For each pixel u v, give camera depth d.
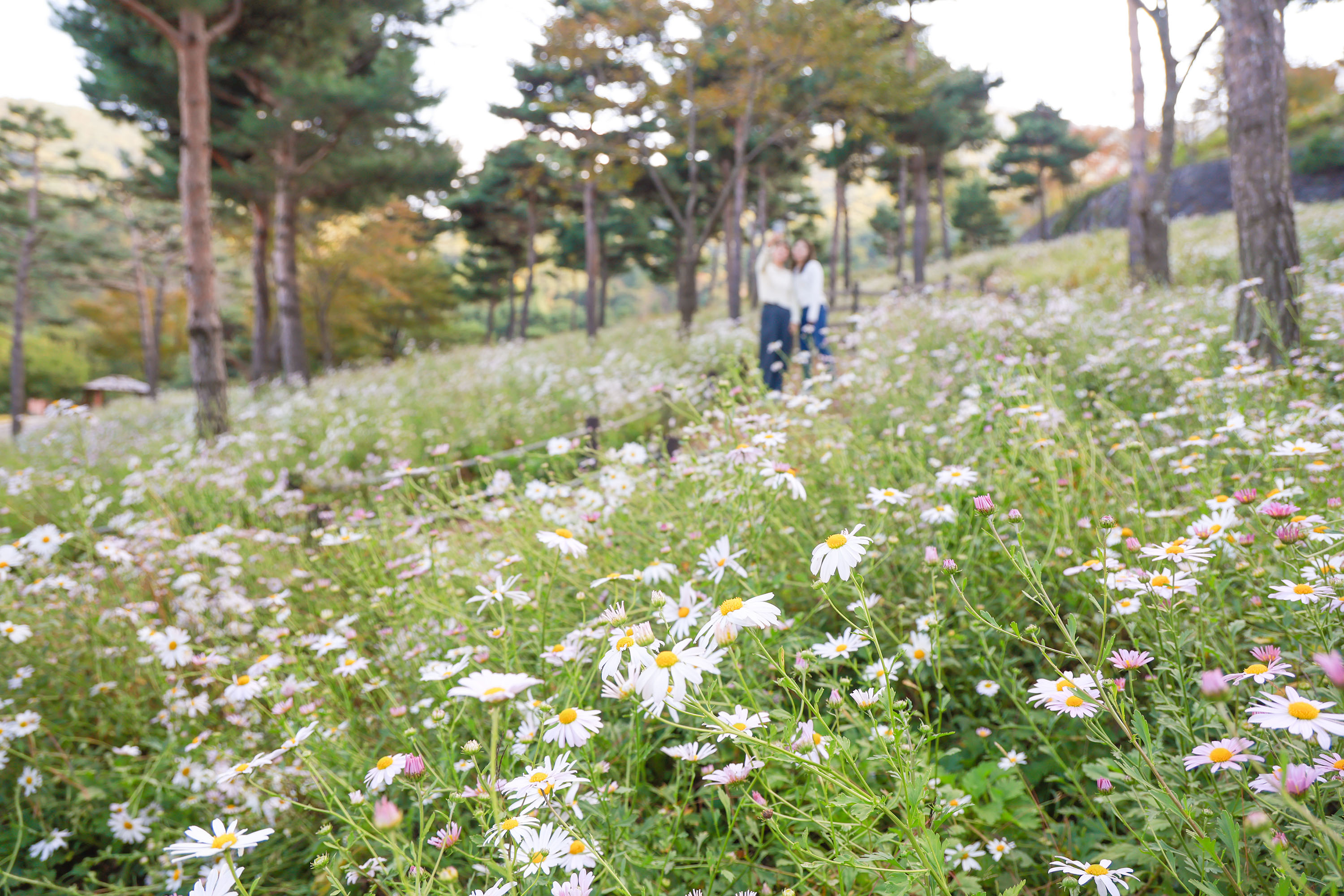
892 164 29.16
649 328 16.19
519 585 2.74
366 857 2.17
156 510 5.23
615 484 3.17
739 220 18.03
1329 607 1.45
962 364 4.81
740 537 2.51
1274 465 2.51
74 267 36.06
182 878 2.30
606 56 14.27
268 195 19.78
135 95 16.56
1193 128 36.84
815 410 3.54
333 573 3.69
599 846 1.65
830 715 1.79
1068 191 55.44
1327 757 1.19
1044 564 2.24
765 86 14.59
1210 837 1.36
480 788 1.49
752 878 1.78
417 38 17.12
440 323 43.00
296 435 8.69
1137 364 5.15
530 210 35.00
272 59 15.52
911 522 2.77
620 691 1.54
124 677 3.28
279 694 2.39
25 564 3.73
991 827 1.95
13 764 2.82
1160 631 1.66
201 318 9.52
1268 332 4.84
